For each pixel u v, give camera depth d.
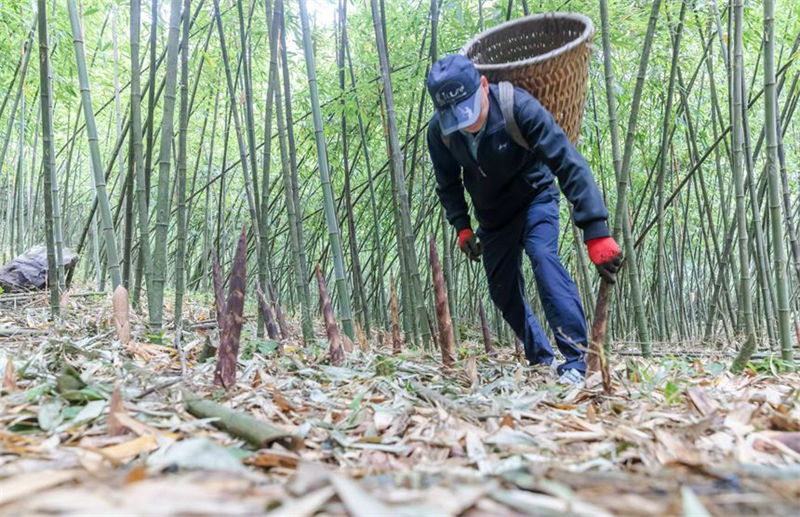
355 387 2.25
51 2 5.34
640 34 4.54
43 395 1.77
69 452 1.26
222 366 2.10
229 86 4.14
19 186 6.26
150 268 3.37
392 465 1.37
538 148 2.54
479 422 1.79
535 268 2.86
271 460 1.24
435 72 2.56
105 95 7.20
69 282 5.28
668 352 4.67
